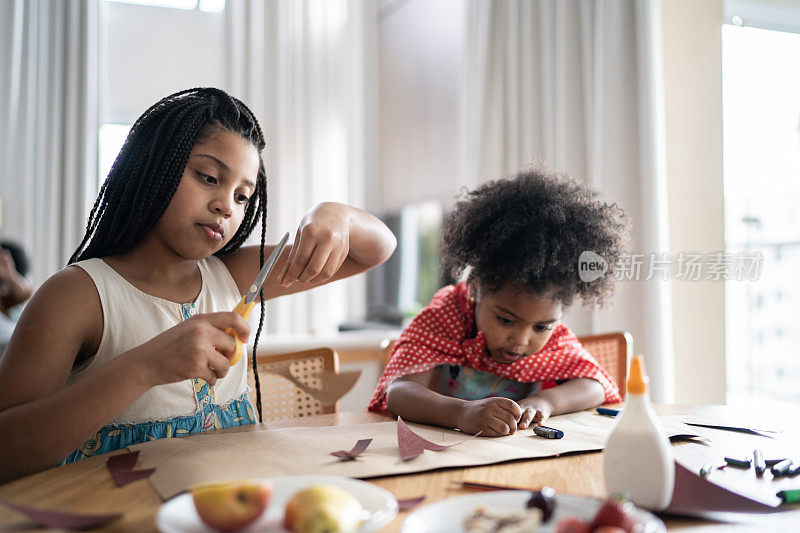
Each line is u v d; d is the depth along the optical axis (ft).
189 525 1.76
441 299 4.39
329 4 15.40
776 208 12.60
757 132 9.51
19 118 13.38
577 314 7.72
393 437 2.89
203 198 3.12
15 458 2.46
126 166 3.18
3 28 13.33
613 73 7.29
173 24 15.30
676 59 7.59
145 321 3.18
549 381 4.05
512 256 3.69
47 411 2.48
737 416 3.54
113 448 3.08
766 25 9.18
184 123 3.09
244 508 1.71
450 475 2.38
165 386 3.23
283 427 3.30
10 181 13.29
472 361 4.06
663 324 6.81
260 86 14.98
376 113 15.34
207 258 3.79
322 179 15.25
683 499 2.01
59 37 13.42
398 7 14.10
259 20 14.99
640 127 7.11
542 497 1.77
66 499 2.14
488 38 8.96
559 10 8.02
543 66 8.42
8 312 10.14
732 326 14.33
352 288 15.47
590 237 3.89
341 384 4.32
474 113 9.30
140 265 3.33
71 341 2.92
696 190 7.62
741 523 1.93
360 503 1.87
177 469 2.39
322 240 3.15
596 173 7.39
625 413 2.05
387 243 4.01
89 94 13.61
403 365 3.94
